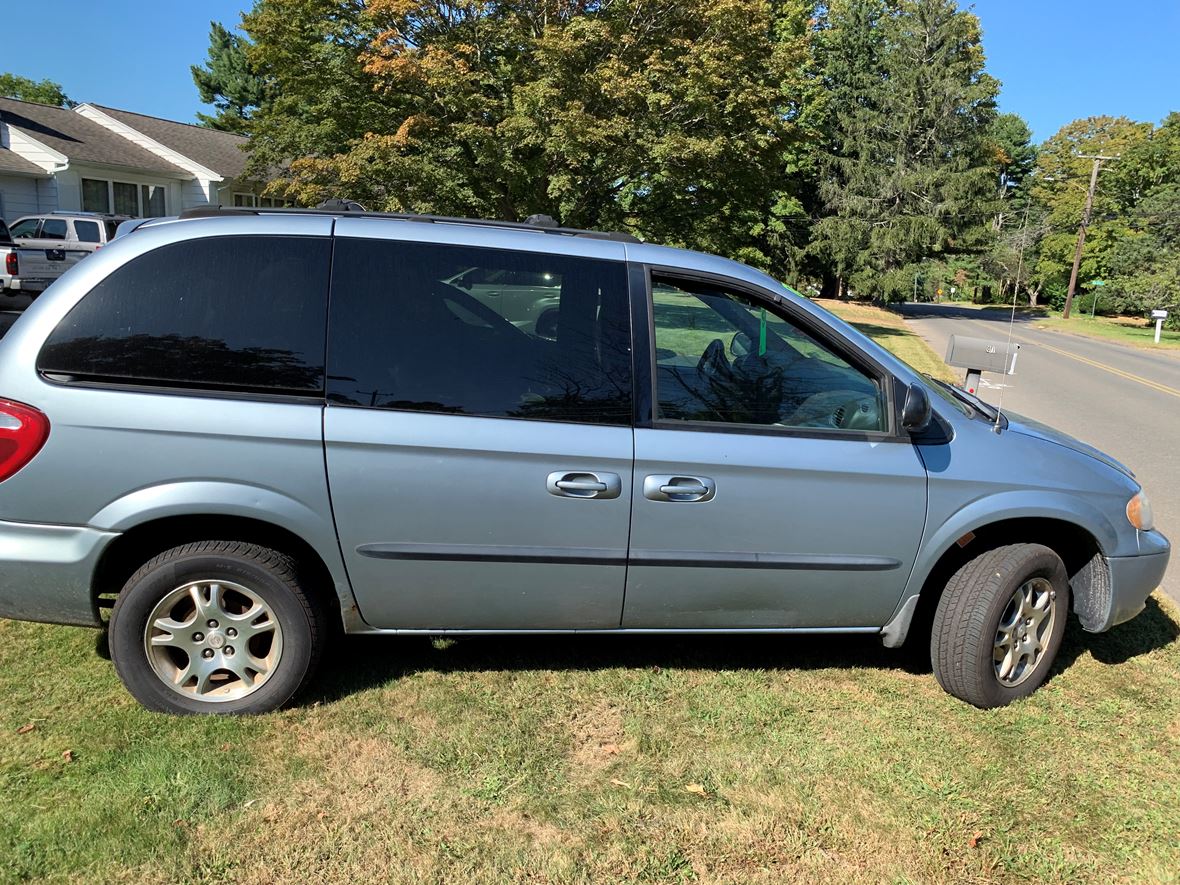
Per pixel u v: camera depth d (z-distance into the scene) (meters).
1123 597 3.66
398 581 3.08
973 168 44.56
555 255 3.16
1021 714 3.47
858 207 43.44
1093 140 61.44
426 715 3.19
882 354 3.37
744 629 3.38
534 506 3.05
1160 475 8.42
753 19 18.02
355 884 2.35
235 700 3.08
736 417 3.20
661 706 3.36
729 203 21.38
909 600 3.43
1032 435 3.60
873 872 2.52
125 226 3.12
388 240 3.07
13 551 2.85
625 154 18.11
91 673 3.36
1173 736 3.37
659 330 3.20
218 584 3.00
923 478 3.29
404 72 17.17
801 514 3.22
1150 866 2.60
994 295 54.38
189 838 2.48
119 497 2.86
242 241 3.00
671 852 2.55
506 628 3.25
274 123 21.36
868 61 45.72
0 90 63.50
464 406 3.01
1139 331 38.31
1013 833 2.72
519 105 16.97
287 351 2.95
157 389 2.88
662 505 3.12
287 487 2.92
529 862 2.47
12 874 2.29
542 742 3.06
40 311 2.89
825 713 3.38
